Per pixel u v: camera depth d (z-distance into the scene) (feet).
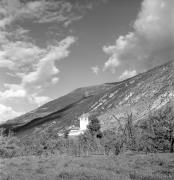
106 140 193.88
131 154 154.81
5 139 201.87
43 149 209.97
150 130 192.65
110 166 84.99
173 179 55.72
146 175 61.31
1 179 60.49
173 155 125.08
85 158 132.36
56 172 70.95
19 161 119.85
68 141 229.04
